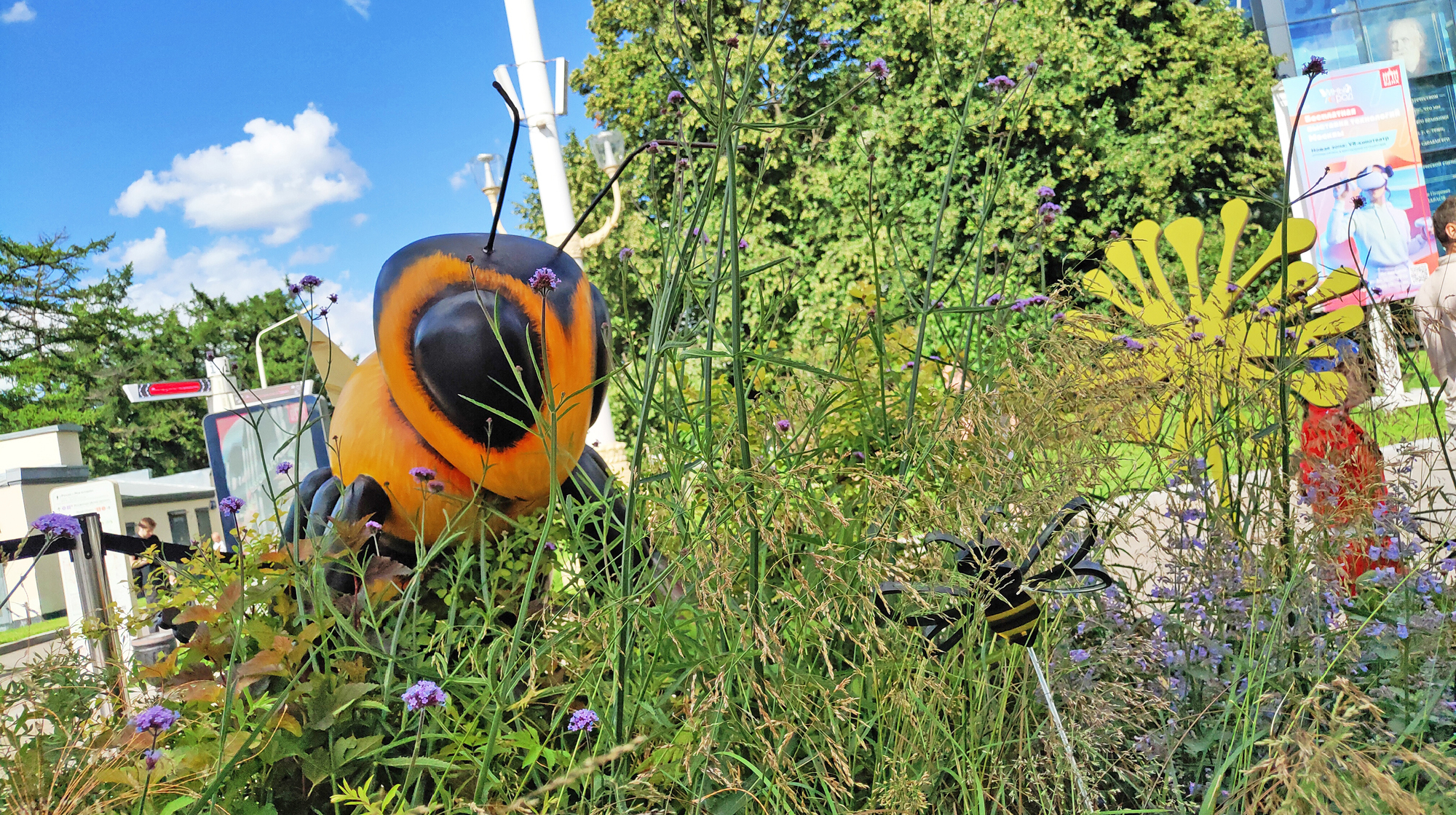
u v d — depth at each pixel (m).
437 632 2.09
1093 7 16.59
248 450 7.93
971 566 1.69
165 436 52.09
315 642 2.17
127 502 21.02
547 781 1.84
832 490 2.22
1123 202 16.58
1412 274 14.22
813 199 13.15
